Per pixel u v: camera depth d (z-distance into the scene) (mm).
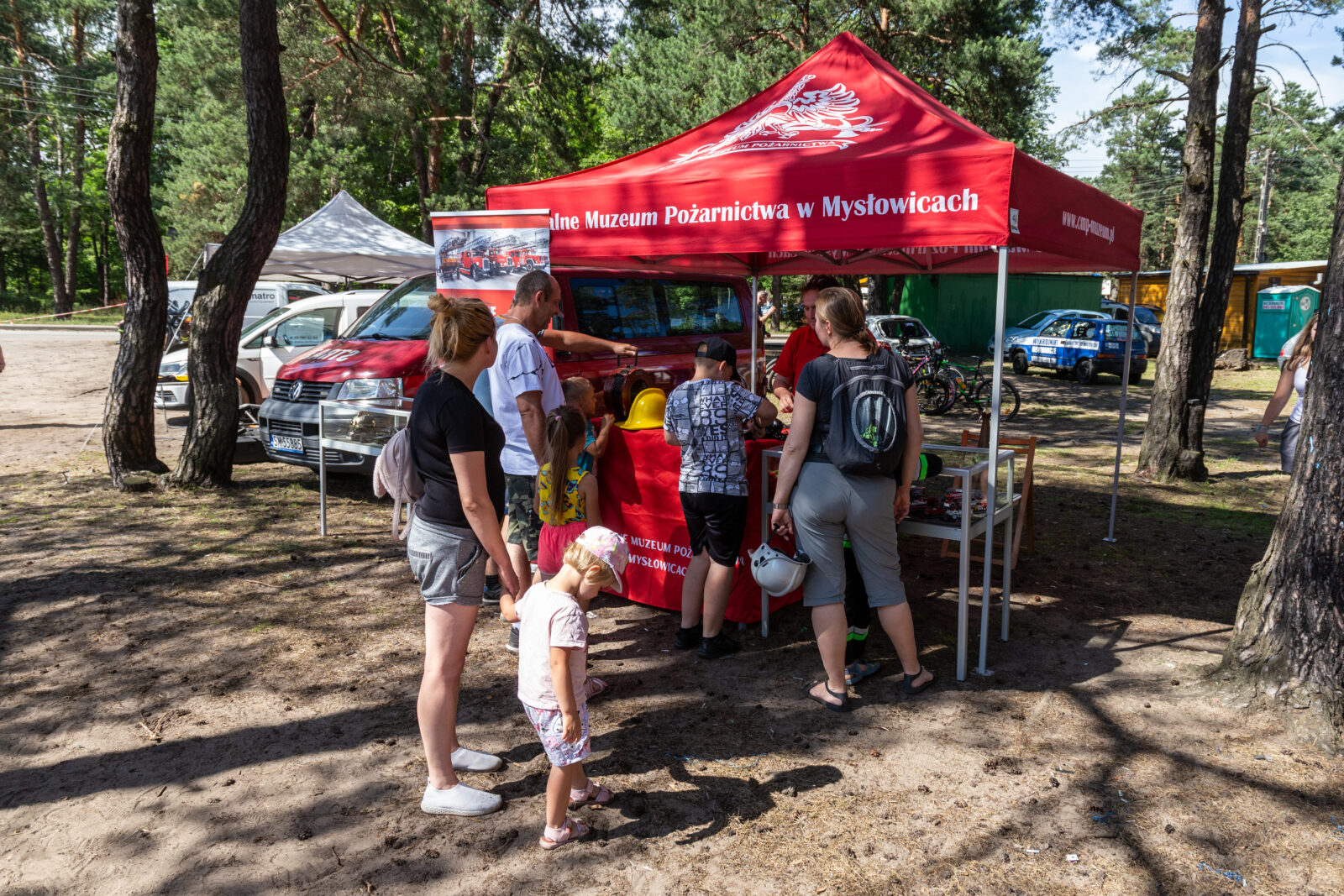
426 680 3074
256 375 10438
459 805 3117
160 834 3027
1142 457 9523
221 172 23641
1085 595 5566
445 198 23891
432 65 24859
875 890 2727
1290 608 3709
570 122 26953
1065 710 3928
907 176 4023
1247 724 3699
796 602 5355
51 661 4449
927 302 28422
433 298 2932
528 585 4520
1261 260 36031
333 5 22250
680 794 3264
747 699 4070
